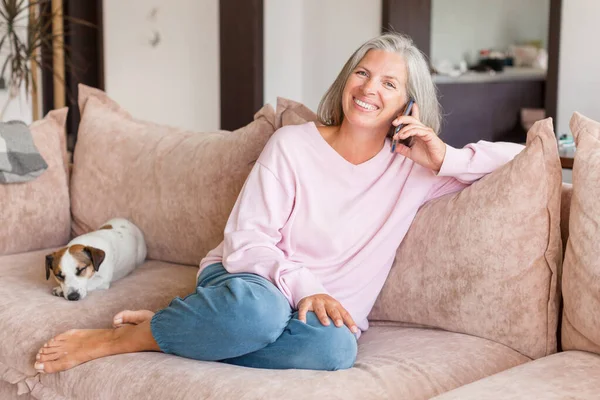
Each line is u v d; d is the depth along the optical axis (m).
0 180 2.59
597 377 1.47
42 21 5.90
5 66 5.29
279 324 1.65
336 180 1.93
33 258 2.59
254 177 1.95
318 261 1.91
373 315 2.01
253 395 1.47
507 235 1.76
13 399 2.01
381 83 1.90
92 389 1.71
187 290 2.24
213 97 5.73
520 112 6.32
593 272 1.60
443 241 1.86
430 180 1.95
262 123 2.32
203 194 2.42
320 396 1.46
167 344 1.71
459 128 5.96
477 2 6.94
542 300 1.75
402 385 1.54
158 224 2.55
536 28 7.27
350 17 5.15
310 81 5.54
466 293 1.81
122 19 6.28
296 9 5.51
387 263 1.95
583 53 4.05
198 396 1.52
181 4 5.86
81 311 2.05
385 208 1.94
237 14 5.35
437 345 1.74
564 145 3.04
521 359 1.74
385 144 1.97
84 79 7.24
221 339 1.64
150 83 6.18
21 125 2.70
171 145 2.61
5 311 2.06
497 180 1.81
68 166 2.89
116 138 2.75
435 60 6.41
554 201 1.75
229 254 1.88
